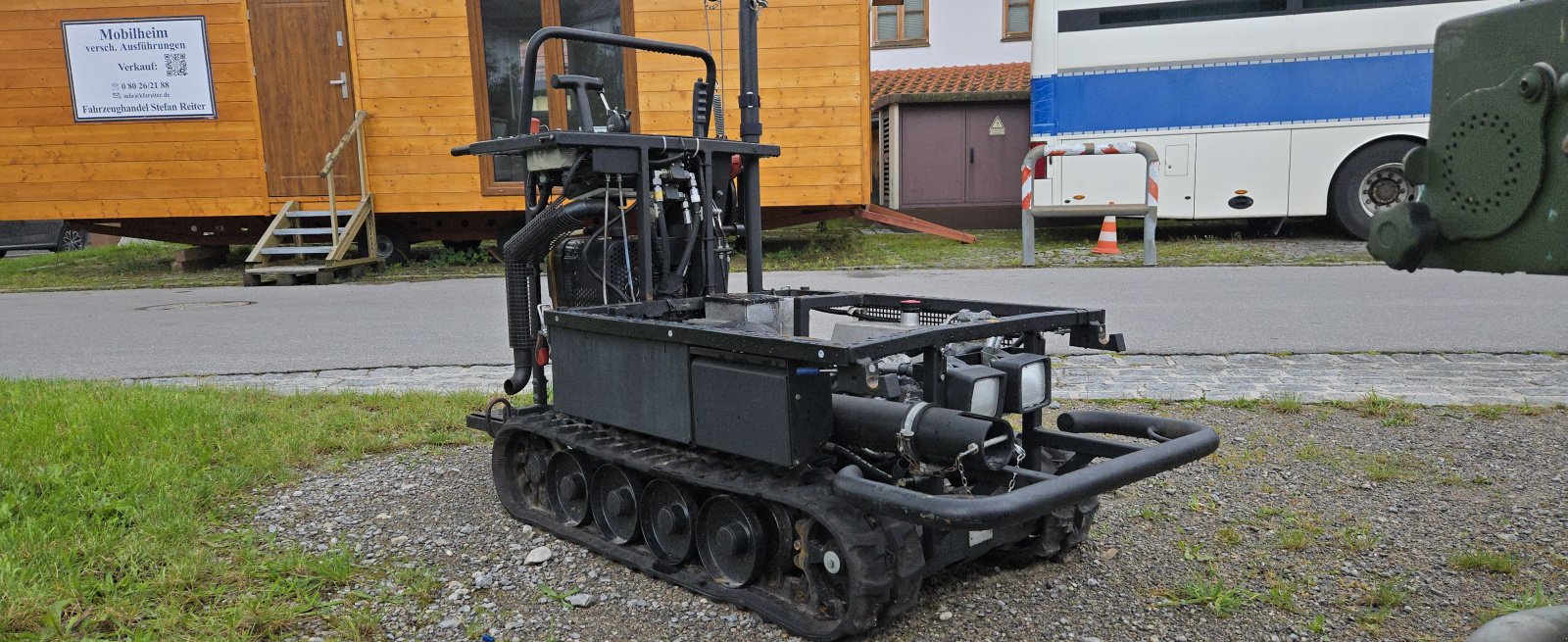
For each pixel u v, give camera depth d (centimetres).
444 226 1477
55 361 760
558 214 377
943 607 312
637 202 380
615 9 1348
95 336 882
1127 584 327
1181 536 366
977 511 239
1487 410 516
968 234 1530
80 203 1403
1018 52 2116
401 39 1357
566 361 367
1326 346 710
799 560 305
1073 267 1218
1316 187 1402
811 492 294
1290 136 1397
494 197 1387
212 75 1371
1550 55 162
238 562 344
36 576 312
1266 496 404
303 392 612
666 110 1353
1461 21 179
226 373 698
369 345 802
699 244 404
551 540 375
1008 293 981
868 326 346
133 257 1788
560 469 388
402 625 304
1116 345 338
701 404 310
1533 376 602
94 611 301
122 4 1356
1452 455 449
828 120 1352
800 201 1368
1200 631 294
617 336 340
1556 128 161
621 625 304
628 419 340
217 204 1399
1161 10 1405
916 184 1902
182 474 420
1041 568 341
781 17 1337
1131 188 1442
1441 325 781
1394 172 1382
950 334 289
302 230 1319
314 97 1373
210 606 310
